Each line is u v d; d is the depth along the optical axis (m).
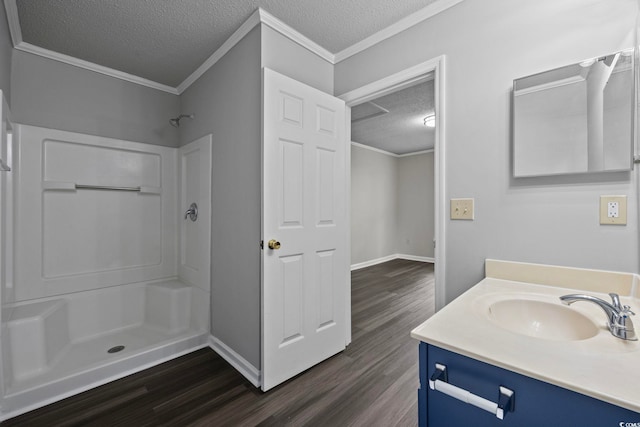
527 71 1.30
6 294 1.82
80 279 2.28
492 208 1.40
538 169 1.25
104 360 1.84
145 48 2.12
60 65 2.22
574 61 1.19
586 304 1.01
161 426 1.42
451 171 1.53
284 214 1.76
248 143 1.87
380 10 1.69
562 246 1.22
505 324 1.02
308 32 1.90
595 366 0.62
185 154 2.69
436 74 1.60
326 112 2.00
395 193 6.42
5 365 1.60
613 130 1.09
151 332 2.39
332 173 2.05
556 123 1.21
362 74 2.01
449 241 1.54
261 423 1.44
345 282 2.21
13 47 2.00
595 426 0.55
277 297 1.73
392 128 4.42
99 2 1.64
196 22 1.83
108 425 1.43
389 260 6.23
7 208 1.92
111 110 2.46
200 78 2.45
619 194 1.10
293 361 1.82
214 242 2.25
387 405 1.58
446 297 1.55
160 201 2.73
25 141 2.05
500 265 1.36
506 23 1.36
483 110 1.43
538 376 0.60
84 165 2.33
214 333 2.25
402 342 2.35
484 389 0.68
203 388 1.73
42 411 1.53
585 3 1.17
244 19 1.80
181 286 2.52
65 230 2.23
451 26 1.56
